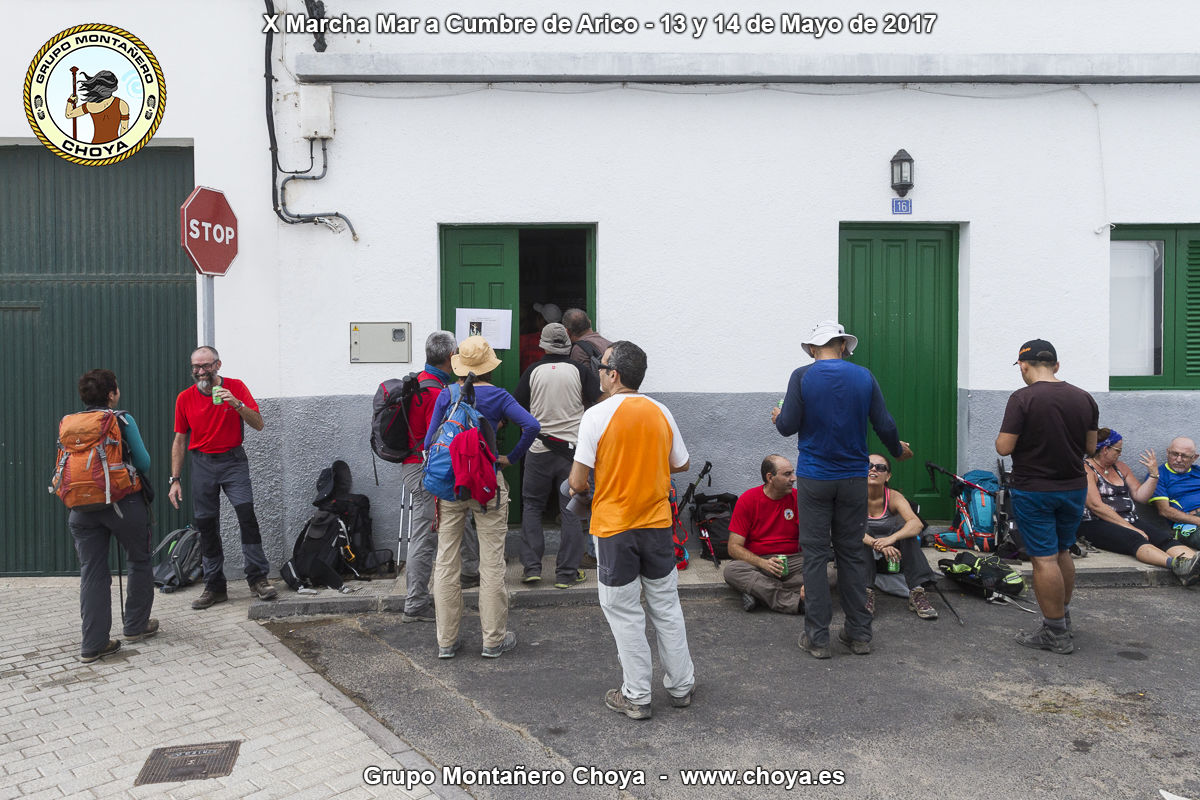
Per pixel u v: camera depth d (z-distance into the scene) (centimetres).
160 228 654
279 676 450
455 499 459
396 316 653
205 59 632
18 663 471
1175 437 685
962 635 505
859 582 472
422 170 652
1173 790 328
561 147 658
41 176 650
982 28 669
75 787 335
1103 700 411
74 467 460
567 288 761
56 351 654
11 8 625
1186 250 704
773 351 670
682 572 614
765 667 459
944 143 672
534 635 518
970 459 683
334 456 649
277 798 325
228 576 642
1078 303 680
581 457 393
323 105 632
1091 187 678
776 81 661
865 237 690
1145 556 609
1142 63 660
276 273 642
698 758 358
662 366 667
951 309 700
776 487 543
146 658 479
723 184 665
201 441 565
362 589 586
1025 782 335
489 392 484
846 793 329
